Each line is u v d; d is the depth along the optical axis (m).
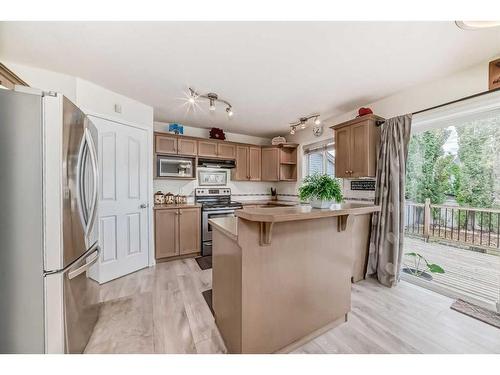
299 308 1.56
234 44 1.68
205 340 1.61
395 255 2.44
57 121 1.25
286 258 1.49
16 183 1.19
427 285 2.42
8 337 1.20
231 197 4.50
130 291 2.38
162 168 3.49
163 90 2.54
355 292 2.34
